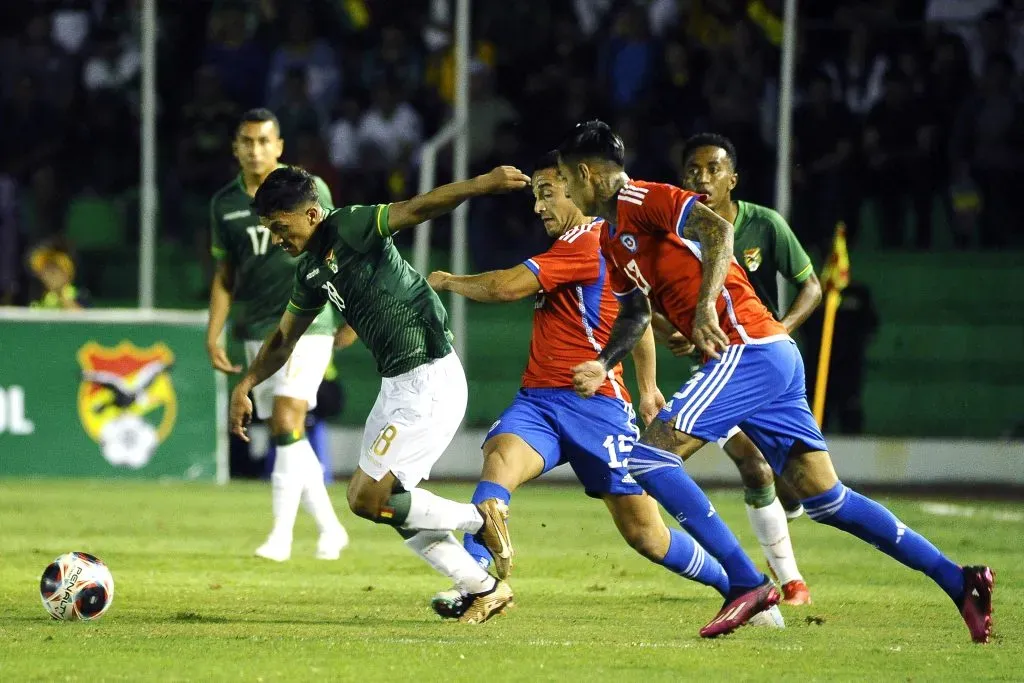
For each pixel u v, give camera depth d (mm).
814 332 58344
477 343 65688
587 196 21141
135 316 52781
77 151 70375
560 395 23000
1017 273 68000
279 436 32188
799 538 38125
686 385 21156
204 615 23188
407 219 21062
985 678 17969
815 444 21500
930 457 58094
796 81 66750
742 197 65000
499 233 64438
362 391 62469
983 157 67562
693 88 66125
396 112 66250
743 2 67062
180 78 71062
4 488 49312
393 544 35812
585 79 66688
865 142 67500
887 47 68938
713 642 20688
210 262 66688
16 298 64000
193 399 52938
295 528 39250
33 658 18438
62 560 22484
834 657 19375
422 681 17078
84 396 52562
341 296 21766
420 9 70438
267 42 68438
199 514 42031
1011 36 69062
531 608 24781
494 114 65750
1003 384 64500
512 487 22438
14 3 71938
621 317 21203
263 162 32125
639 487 22812
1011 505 49594
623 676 17578
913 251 68688
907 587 28500
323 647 19562
